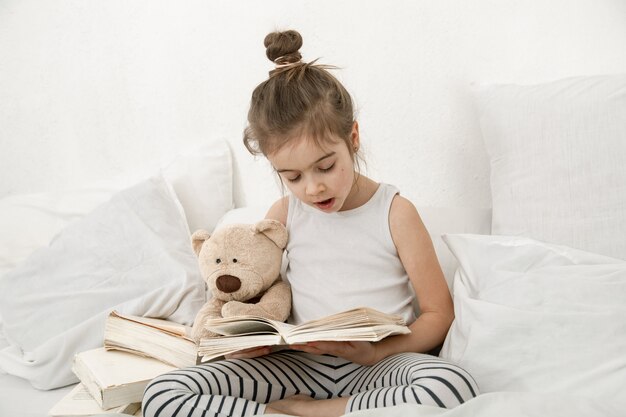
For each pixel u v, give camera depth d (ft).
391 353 3.56
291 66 3.76
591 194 3.96
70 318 4.31
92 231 4.69
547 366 3.15
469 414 2.52
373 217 3.99
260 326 3.25
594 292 3.29
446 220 4.59
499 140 4.43
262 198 5.47
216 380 3.24
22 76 5.84
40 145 5.89
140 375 3.53
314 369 3.65
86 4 5.64
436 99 5.01
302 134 3.43
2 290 4.52
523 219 4.16
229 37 5.38
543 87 4.39
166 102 5.58
